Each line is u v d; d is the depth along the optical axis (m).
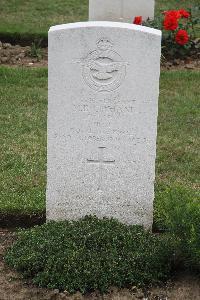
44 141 3.91
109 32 2.68
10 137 3.95
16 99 4.57
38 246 2.68
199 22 5.61
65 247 2.67
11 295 2.54
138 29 2.67
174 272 2.67
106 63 2.71
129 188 2.86
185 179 3.46
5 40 5.80
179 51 5.37
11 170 3.51
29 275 2.63
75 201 2.88
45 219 3.06
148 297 2.55
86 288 2.55
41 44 5.76
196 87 4.89
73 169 2.84
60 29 2.68
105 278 2.56
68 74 2.73
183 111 4.43
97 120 2.78
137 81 2.73
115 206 2.88
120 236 2.73
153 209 2.97
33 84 4.85
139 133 2.79
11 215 3.05
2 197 3.17
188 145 3.91
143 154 2.81
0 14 6.91
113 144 2.80
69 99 2.76
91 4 5.99
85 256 2.62
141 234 2.76
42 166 3.57
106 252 2.65
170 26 5.25
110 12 5.98
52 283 2.56
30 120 4.22
